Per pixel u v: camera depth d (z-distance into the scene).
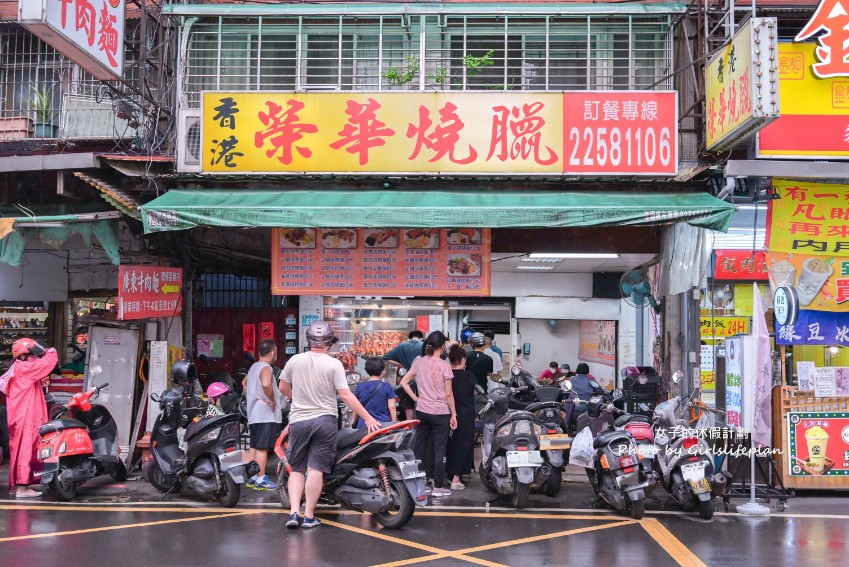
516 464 7.45
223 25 9.90
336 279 9.34
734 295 9.97
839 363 10.12
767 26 7.10
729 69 7.78
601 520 7.16
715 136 8.29
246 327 12.36
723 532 6.71
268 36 9.94
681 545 6.25
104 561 5.66
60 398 9.87
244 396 8.77
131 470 9.20
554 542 6.32
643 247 9.91
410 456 6.70
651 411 8.05
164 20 9.80
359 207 8.09
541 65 9.78
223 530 6.62
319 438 6.59
